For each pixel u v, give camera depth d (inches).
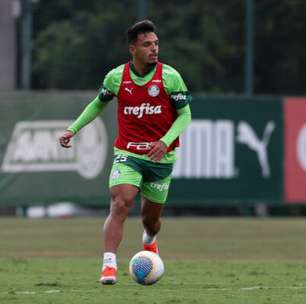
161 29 5329.7
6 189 3326.8
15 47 4581.7
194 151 3528.5
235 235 2795.3
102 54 5054.1
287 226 3198.8
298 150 3636.8
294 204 3644.2
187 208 3983.8
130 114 1366.9
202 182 3535.9
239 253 2229.3
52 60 5032.0
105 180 3393.2
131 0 5221.5
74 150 3368.6
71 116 3383.4
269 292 1358.3
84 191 3378.4
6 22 4576.8
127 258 2071.9
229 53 5374.0
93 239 2613.2
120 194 1341.0
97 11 5339.6
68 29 5177.2
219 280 1550.2
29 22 4539.9
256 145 3595.0
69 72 5027.1
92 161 3383.4
